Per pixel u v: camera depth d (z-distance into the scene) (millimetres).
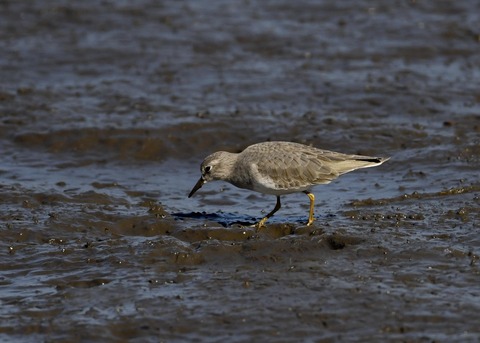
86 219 15383
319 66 25000
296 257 13469
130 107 21781
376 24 28391
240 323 11547
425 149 19188
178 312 11867
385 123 20891
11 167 18750
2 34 27406
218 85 23453
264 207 16578
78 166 18984
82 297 12453
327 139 19906
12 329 11656
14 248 14242
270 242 13859
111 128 20281
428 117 21375
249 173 14781
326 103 22297
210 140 20000
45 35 27391
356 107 22047
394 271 12914
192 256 13602
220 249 13734
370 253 13508
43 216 15562
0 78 23969
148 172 18750
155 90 23109
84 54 25812
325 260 13328
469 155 18734
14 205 16141
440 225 14812
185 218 15641
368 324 11438
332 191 17391
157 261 13562
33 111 21438
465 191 16672
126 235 15031
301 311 11758
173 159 19438
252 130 20359
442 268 13023
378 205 16219
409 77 24125
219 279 12812
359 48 26516
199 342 11180
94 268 13461
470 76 24359
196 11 29688
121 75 24281
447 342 10945
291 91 23047
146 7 29969
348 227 14656
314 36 27484
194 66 24953
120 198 16891
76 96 22625
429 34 27484
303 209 16312
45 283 13062
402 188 17172
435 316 11570
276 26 28344
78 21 28578
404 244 13812
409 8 29891
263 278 12766
